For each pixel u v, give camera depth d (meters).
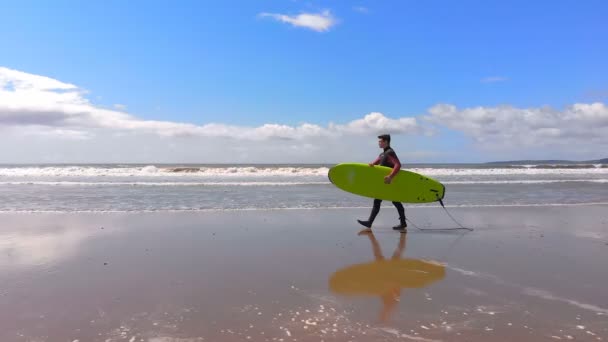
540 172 30.44
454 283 3.79
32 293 3.38
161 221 7.11
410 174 7.03
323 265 4.40
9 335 2.57
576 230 6.67
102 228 6.41
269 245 5.34
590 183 17.97
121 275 3.93
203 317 2.89
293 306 3.13
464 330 2.69
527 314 2.99
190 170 26.20
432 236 6.16
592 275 4.07
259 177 22.09
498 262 4.60
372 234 6.29
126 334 2.60
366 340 2.52
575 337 2.60
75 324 2.75
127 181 17.55
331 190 13.50
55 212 8.07
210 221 7.16
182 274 3.98
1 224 6.68
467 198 11.55
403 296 3.40
